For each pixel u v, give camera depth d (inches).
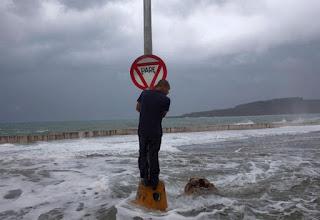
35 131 1647.4
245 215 161.6
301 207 179.5
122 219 149.4
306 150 487.5
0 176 263.9
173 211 163.2
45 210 167.2
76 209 168.6
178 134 973.8
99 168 311.9
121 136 948.6
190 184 204.2
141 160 170.4
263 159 382.3
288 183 242.5
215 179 257.8
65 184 231.3
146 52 195.8
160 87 174.1
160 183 170.1
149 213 159.2
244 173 286.0
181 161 365.1
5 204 178.9
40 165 333.7
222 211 166.6
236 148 549.3
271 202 189.3
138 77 181.8
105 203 178.9
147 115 169.2
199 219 153.0
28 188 219.0
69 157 415.2
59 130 1743.4
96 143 676.1
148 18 195.8
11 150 551.8
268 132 1014.4
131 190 211.0
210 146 602.2
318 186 234.8
